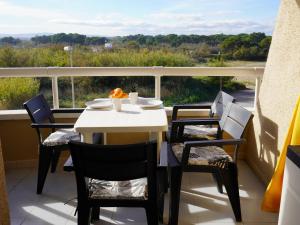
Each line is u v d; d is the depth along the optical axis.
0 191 1.37
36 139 3.27
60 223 2.30
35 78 3.29
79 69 3.25
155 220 1.84
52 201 2.62
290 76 2.40
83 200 1.81
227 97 2.84
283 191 1.34
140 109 2.63
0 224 1.36
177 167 2.22
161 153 2.11
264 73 2.97
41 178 2.73
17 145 3.27
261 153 2.95
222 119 2.57
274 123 2.65
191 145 2.16
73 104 3.39
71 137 2.74
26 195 2.73
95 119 2.33
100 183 1.95
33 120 2.60
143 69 3.29
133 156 1.63
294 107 2.28
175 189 2.21
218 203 2.55
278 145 2.55
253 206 2.50
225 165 2.25
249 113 2.16
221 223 2.27
